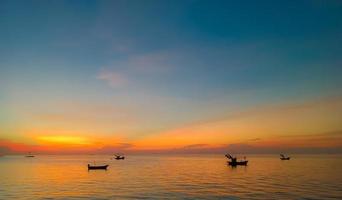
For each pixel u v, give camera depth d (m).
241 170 141.62
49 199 62.69
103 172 135.88
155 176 113.38
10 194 69.12
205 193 68.56
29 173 131.12
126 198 63.28
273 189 73.50
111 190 74.56
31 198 63.88
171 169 154.62
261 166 170.62
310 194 65.62
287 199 60.53
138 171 141.12
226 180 96.19
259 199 60.88
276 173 120.56
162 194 67.62
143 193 69.25
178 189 75.19
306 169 140.75
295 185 80.50
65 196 66.12
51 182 93.94
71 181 96.88
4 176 116.38
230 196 64.44
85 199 62.47
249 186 79.88
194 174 121.31
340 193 66.62
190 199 61.53
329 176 104.44
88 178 106.75
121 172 135.25
